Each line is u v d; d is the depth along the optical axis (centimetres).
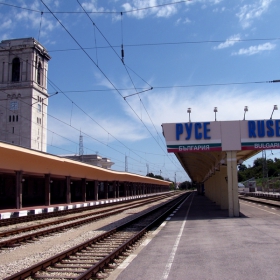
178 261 897
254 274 744
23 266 955
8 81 9306
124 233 1620
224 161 2345
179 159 3297
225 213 2427
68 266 921
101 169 4622
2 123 9206
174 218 2125
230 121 2145
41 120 9706
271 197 4728
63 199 4941
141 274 783
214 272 773
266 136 2116
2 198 3519
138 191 8100
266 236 1247
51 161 3097
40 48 9675
